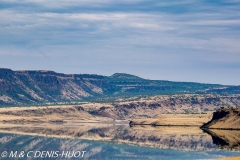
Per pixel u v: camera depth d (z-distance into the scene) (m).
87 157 170.38
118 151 186.50
